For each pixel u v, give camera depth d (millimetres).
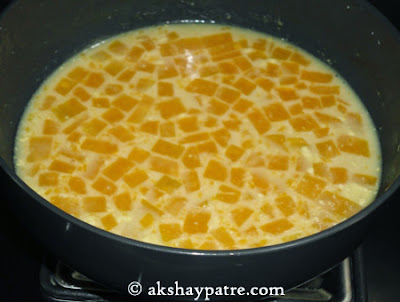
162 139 364
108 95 384
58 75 396
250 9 416
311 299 325
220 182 347
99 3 398
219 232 329
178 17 425
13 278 338
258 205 340
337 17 388
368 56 382
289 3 403
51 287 326
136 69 398
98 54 407
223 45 415
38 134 370
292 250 273
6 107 365
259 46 415
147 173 350
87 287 327
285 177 352
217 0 416
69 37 399
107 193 342
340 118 382
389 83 368
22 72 377
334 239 281
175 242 325
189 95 384
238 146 362
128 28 420
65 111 378
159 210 336
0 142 349
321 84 397
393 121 364
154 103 380
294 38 415
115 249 275
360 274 334
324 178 354
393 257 361
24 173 354
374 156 368
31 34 376
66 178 349
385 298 347
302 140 368
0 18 349
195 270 275
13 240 350
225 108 378
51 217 278
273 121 375
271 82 394
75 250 289
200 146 361
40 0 370
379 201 285
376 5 436
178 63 402
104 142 363
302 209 341
